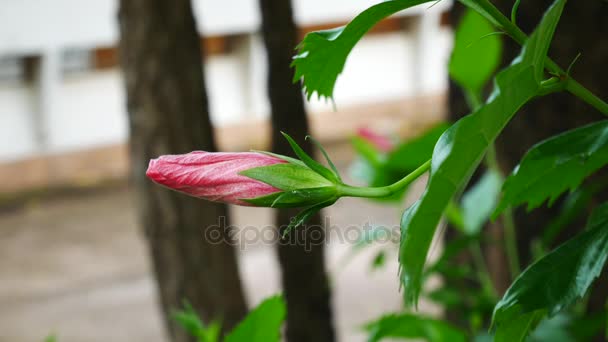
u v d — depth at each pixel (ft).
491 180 3.42
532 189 1.65
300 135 4.02
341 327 7.27
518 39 1.53
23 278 8.57
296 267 4.04
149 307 7.94
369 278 8.34
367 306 7.72
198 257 3.85
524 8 3.52
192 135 3.73
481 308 3.10
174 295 3.94
